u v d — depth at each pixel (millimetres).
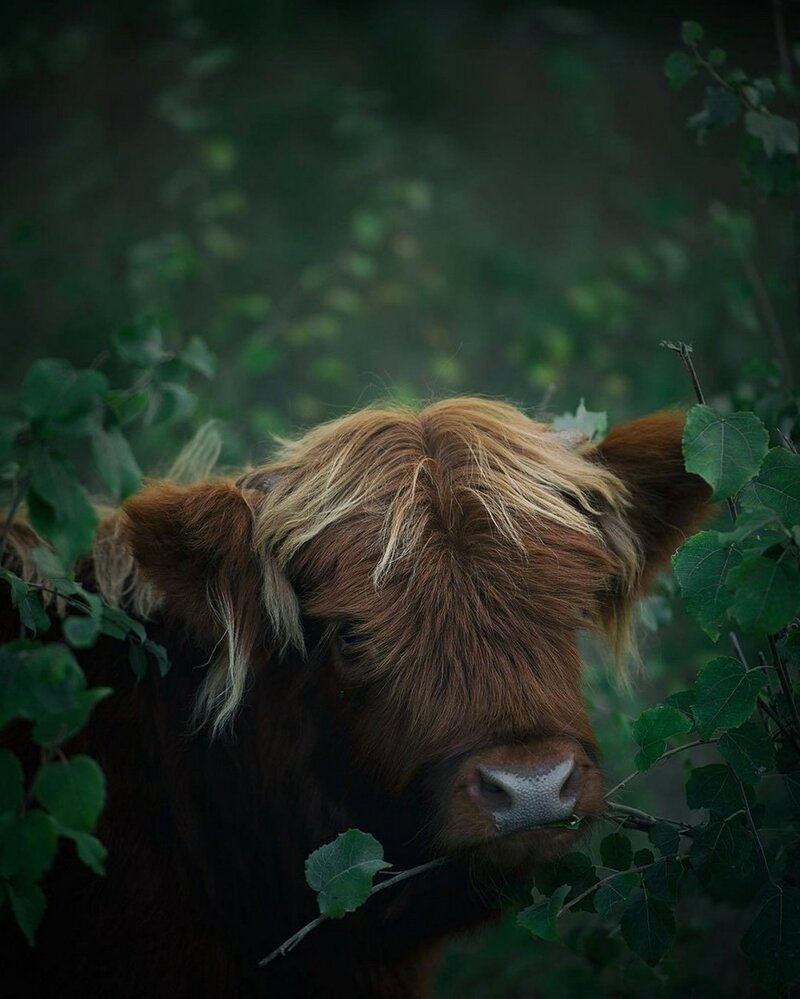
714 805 5758
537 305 17922
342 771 6836
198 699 6969
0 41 22312
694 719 5734
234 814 7230
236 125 21234
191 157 20406
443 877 6828
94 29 24000
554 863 6262
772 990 5609
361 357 17422
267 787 7176
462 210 19641
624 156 22172
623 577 7027
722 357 16188
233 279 17891
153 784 7125
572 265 19234
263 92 23406
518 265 18703
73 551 4961
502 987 10055
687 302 18203
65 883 6723
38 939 6668
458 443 6863
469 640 6113
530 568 6301
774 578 5055
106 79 23750
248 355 13492
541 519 6504
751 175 8367
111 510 8180
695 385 6039
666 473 7047
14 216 19344
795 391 8492
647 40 28141
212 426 9336
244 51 24016
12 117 22797
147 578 6496
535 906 5715
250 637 6699
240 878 7246
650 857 6168
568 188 22797
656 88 26266
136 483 5090
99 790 4707
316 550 6574
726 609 5324
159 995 6840
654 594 8406
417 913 7020
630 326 18062
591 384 17094
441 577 6238
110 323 16234
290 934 7328
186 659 7293
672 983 8453
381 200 18172
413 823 6566
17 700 4781
